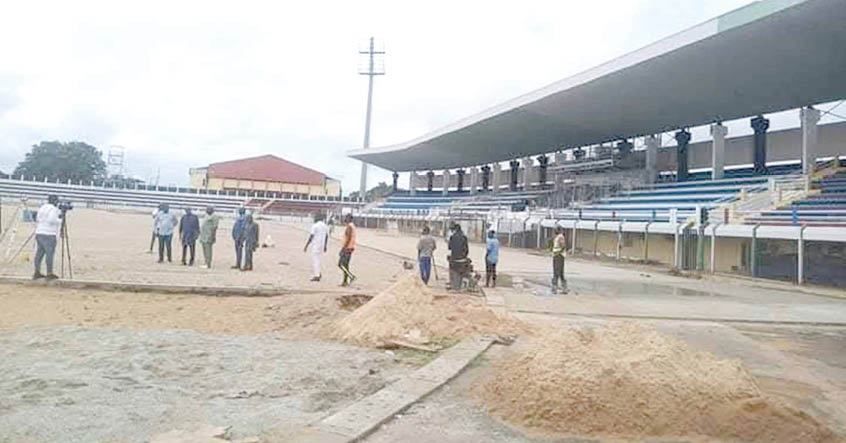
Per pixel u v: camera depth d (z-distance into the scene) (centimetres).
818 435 523
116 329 910
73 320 976
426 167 8100
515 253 3619
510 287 1777
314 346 846
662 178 4556
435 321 954
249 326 993
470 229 5012
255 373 689
